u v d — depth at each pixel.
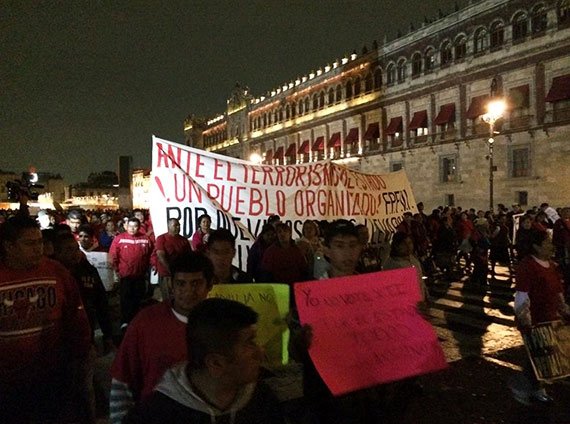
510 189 36.69
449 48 42.34
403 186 10.64
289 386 5.82
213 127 94.44
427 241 14.82
